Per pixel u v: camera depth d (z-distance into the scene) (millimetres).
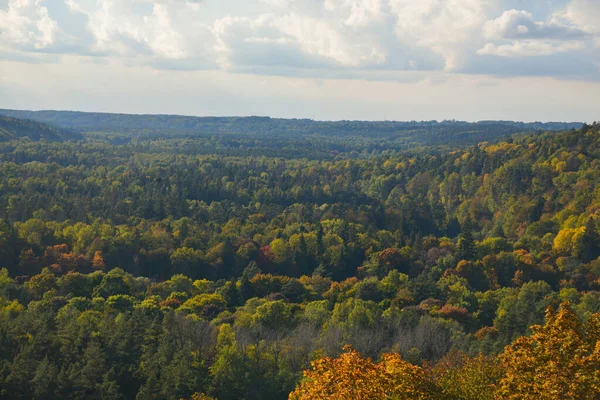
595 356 28062
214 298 97500
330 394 29484
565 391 27891
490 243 134500
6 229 118625
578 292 104250
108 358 65562
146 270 125000
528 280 115250
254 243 140875
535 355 29688
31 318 68250
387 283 106438
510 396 29547
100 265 117250
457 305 93000
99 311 81375
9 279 95125
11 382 58406
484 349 68125
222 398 63094
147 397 59688
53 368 59969
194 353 68188
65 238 128750
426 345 72312
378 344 73438
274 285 109250
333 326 75500
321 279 117250
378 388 29547
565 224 141375
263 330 77000
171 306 94438
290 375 65062
